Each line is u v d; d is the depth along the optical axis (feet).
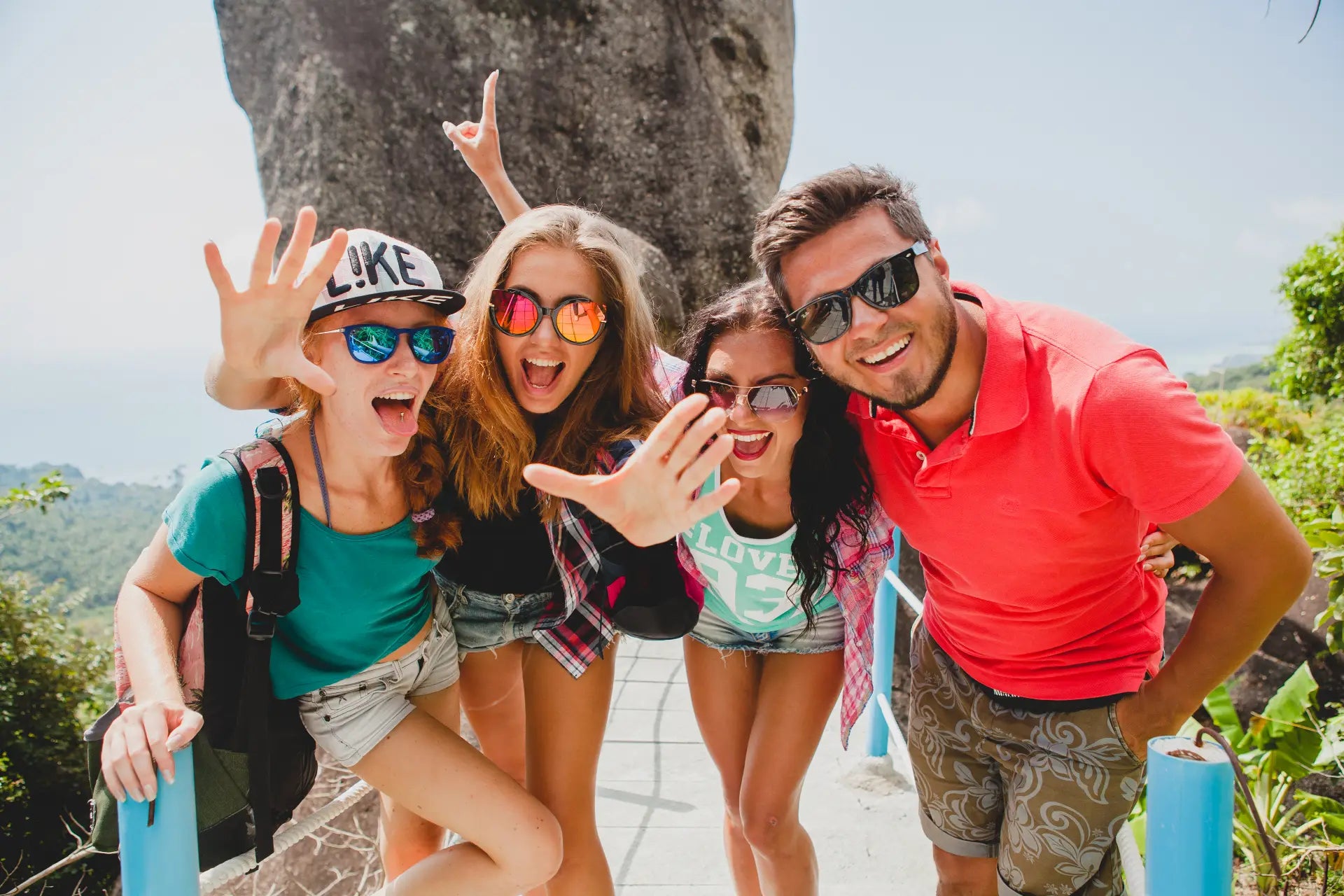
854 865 10.42
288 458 5.78
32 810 34.76
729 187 26.68
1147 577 6.66
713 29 27.50
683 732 14.16
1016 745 6.70
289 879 17.58
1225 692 14.46
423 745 6.24
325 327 5.81
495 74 9.46
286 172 23.63
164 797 4.59
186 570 5.61
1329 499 23.49
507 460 6.64
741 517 7.25
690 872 10.36
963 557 6.33
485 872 6.13
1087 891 6.61
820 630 7.55
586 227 6.72
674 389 7.62
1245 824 13.51
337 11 23.52
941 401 6.07
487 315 6.60
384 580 6.22
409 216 23.67
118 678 5.50
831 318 5.80
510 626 7.31
